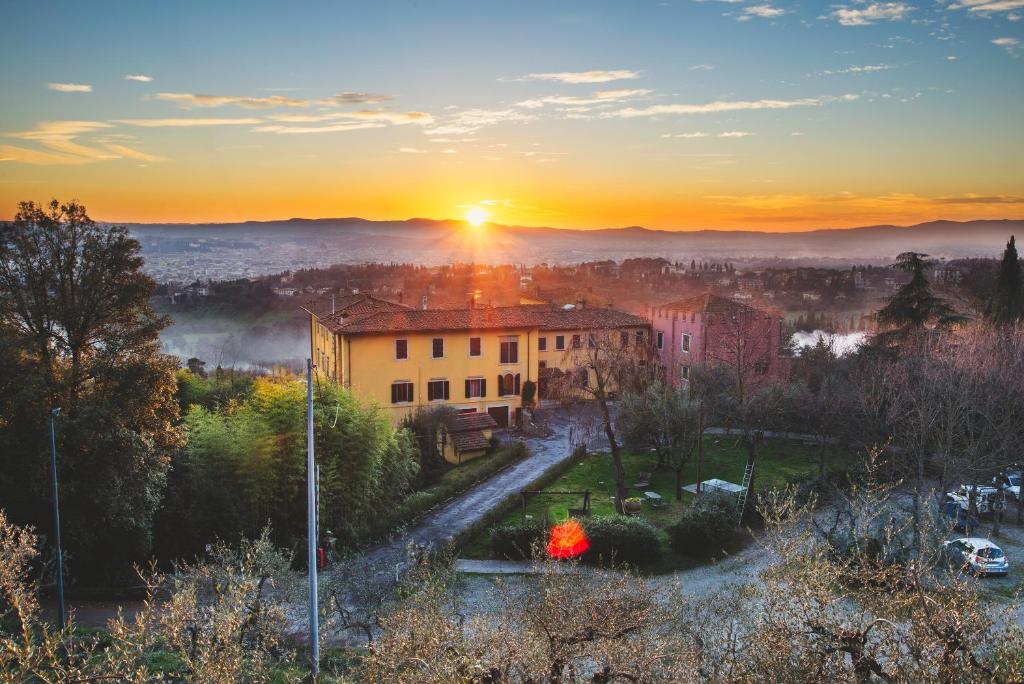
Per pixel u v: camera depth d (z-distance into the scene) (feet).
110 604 76.74
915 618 30.96
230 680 36.27
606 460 138.10
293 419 97.50
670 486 122.11
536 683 34.42
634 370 124.06
